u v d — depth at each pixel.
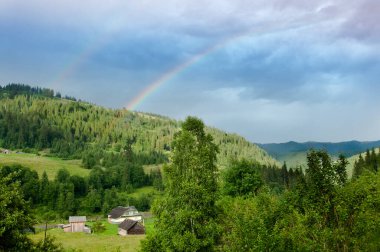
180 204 31.89
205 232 30.94
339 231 18.89
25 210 24.70
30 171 166.38
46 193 152.75
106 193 173.62
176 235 30.58
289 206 21.34
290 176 113.56
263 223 20.38
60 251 27.28
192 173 33.22
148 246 32.94
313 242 18.89
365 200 19.44
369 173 23.97
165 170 34.22
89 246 72.00
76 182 177.00
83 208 161.62
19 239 23.50
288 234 19.42
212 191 33.59
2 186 24.58
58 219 145.25
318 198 20.03
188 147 34.19
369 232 18.95
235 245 20.38
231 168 69.69
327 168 20.28
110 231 124.19
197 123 36.50
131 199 174.38
